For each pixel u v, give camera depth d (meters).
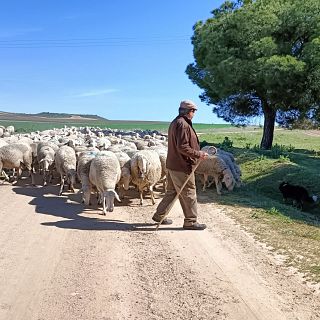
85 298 5.17
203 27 27.25
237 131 52.78
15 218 8.78
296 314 4.84
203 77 26.83
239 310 4.92
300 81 20.78
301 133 46.31
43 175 13.86
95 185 9.68
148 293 5.35
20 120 94.88
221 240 7.53
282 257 6.69
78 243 7.21
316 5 21.44
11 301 5.06
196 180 14.38
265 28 21.81
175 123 7.86
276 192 15.33
